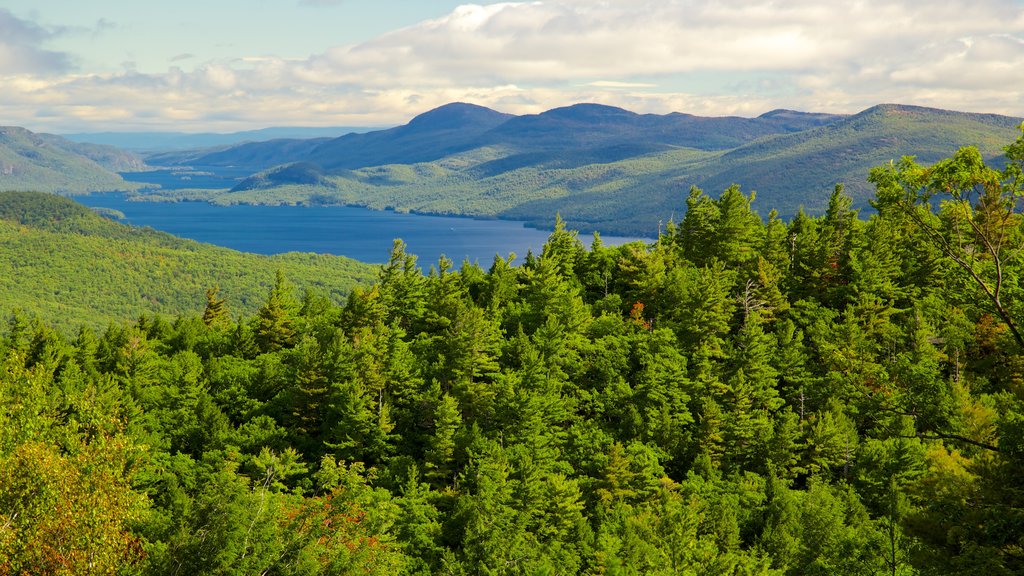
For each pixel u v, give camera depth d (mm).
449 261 111188
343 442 75000
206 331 124938
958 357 64688
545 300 99250
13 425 40625
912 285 96500
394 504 61812
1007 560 25250
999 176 27891
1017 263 30141
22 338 118688
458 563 52031
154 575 35281
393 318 107188
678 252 116875
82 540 33219
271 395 90750
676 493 66500
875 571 41625
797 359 86375
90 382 86562
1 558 31562
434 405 78750
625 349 89750
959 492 27781
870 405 35406
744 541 62969
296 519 39656
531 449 71000
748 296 98438
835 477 74125
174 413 83688
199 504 38188
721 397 82438
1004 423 26984
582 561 58094
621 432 78375
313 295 127188
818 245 106125
